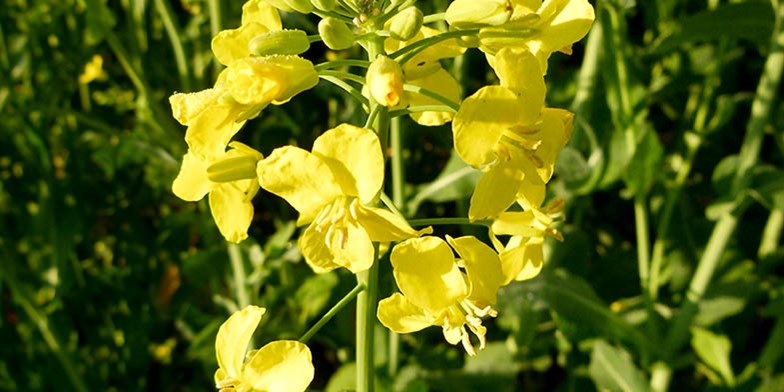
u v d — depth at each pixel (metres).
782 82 0.37
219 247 0.33
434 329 0.35
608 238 0.37
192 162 0.21
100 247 0.40
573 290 0.29
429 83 0.22
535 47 0.21
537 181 0.20
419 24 0.20
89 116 0.39
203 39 0.36
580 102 0.32
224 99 0.20
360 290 0.21
